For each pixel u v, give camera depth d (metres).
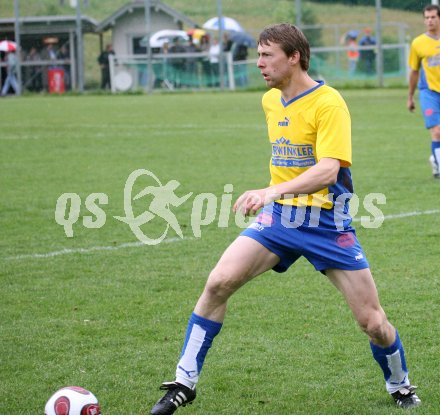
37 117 62.81
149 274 20.55
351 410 12.67
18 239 24.34
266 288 19.20
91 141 47.09
